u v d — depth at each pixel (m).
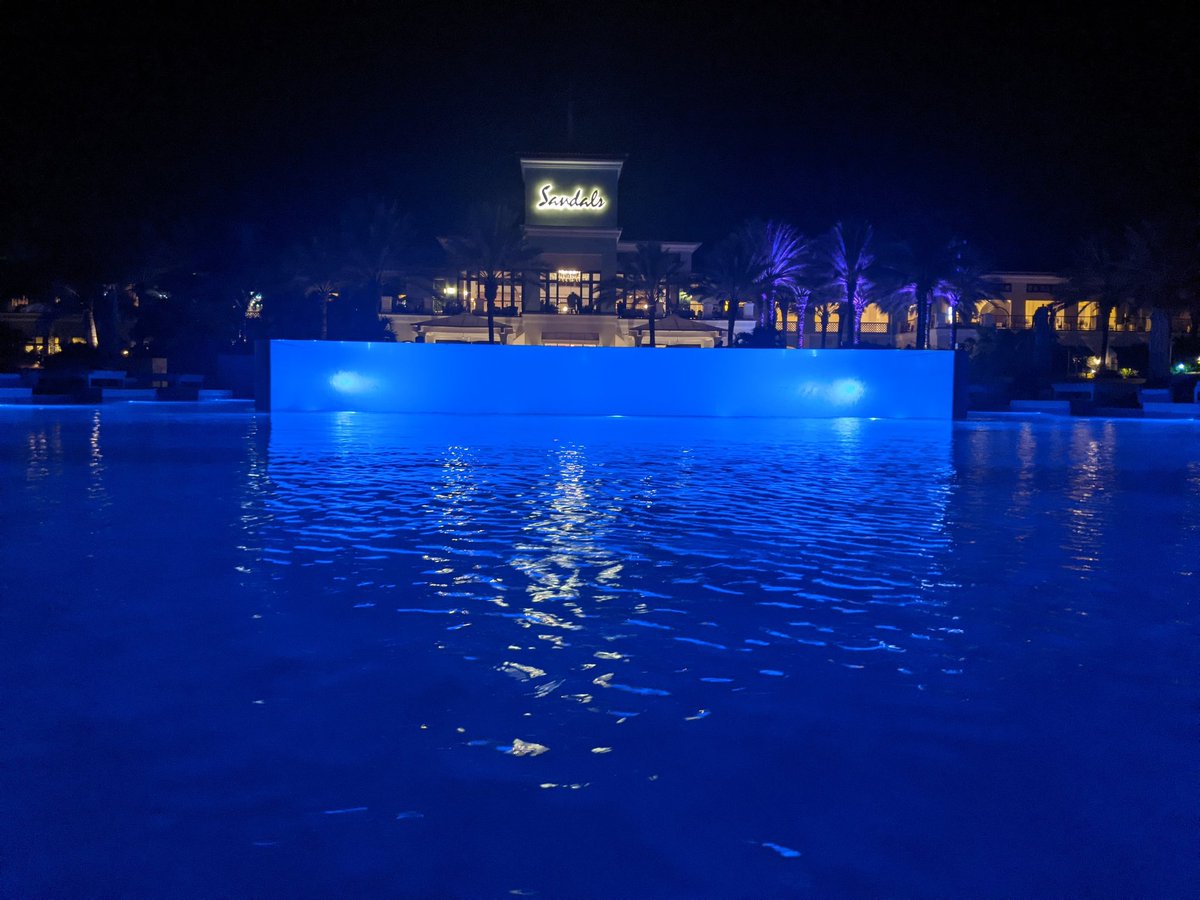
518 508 8.93
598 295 54.50
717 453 15.19
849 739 3.37
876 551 6.98
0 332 41.72
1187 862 2.55
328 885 2.42
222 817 2.76
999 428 24.67
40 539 7.12
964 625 4.93
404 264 51.31
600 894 2.39
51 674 3.98
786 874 2.48
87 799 2.86
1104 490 10.91
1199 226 39.16
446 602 5.30
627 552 6.85
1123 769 3.12
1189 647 4.53
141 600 5.26
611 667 4.17
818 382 28.36
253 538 7.22
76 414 26.00
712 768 3.12
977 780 3.04
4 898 2.34
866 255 52.44
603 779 3.03
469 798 2.89
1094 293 48.50
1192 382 34.94
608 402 28.33
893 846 2.63
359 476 11.43
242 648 4.38
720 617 5.06
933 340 62.44
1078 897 2.39
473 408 28.16
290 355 27.52
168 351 47.25
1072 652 4.45
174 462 12.95
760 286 54.12
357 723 3.46
